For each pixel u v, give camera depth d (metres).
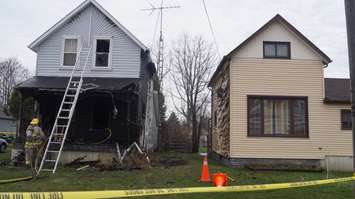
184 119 38.38
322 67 14.42
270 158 13.95
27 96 14.36
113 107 15.73
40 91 14.14
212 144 20.52
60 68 16.02
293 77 14.36
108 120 15.76
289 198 7.50
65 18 16.12
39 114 15.66
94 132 15.59
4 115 44.38
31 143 11.49
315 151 14.00
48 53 16.20
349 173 12.93
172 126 34.12
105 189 7.91
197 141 28.89
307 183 6.20
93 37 16.25
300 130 14.16
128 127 14.24
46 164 12.62
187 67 33.81
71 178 9.54
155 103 25.58
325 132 14.11
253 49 14.49
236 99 14.23
